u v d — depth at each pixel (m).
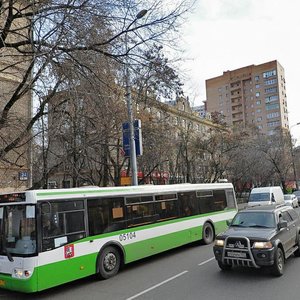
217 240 9.30
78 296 8.06
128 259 10.32
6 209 8.37
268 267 8.82
